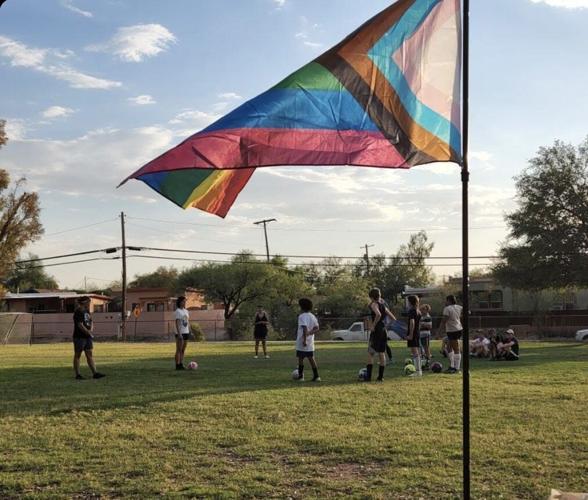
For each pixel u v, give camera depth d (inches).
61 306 2618.1
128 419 341.1
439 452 265.9
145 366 669.9
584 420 332.5
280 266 2716.5
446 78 203.9
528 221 1636.3
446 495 212.4
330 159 190.5
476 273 3031.5
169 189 202.8
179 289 2650.1
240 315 2444.6
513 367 645.3
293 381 509.0
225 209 210.4
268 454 266.4
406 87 199.9
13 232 1704.0
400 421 331.3
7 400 407.5
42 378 546.9
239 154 183.6
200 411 362.0
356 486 222.4
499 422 327.9
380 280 3521.2
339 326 2171.5
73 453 268.4
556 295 2293.3
